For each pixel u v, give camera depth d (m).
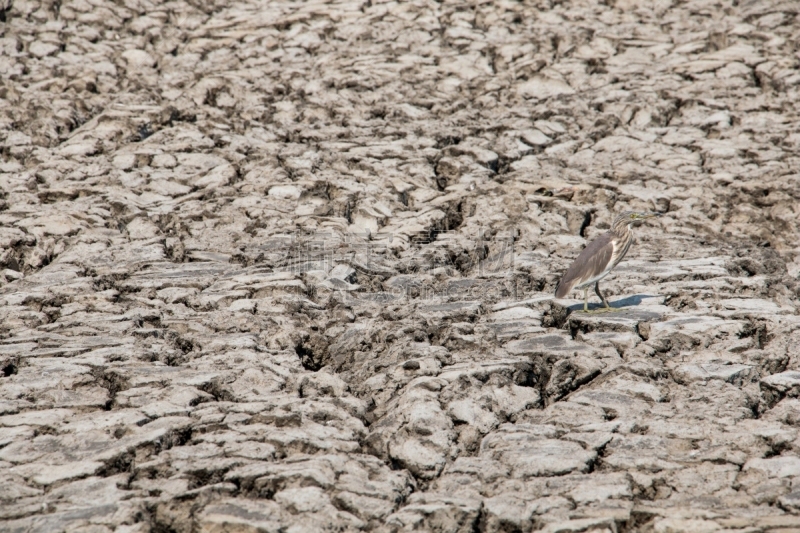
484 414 24.28
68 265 38.44
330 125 58.94
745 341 28.42
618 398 24.98
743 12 72.81
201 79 64.06
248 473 20.45
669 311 31.28
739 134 55.38
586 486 20.30
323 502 19.55
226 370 27.09
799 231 43.56
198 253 40.41
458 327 29.88
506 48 69.12
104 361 27.41
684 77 63.38
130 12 75.44
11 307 32.88
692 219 45.22
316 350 30.91
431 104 61.56
